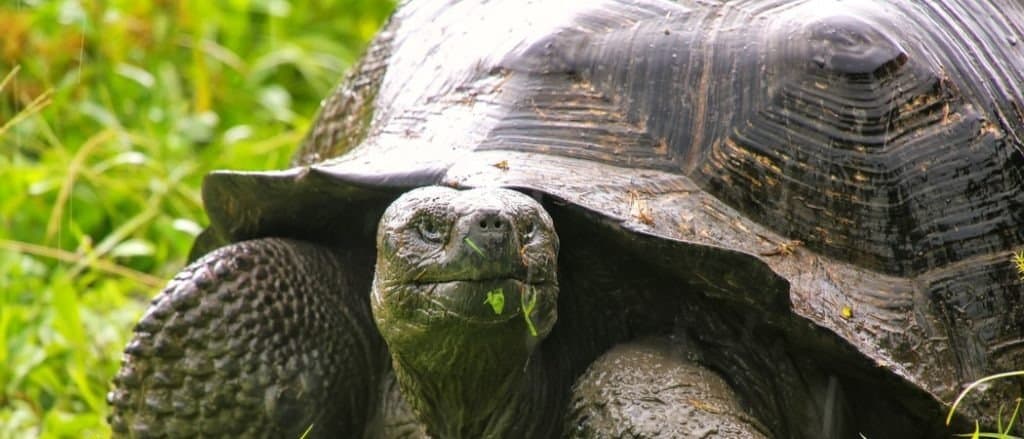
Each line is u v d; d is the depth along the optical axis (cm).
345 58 1362
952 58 780
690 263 664
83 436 907
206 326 744
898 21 775
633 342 711
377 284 656
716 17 767
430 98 758
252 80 1309
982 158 758
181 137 1219
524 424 712
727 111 732
